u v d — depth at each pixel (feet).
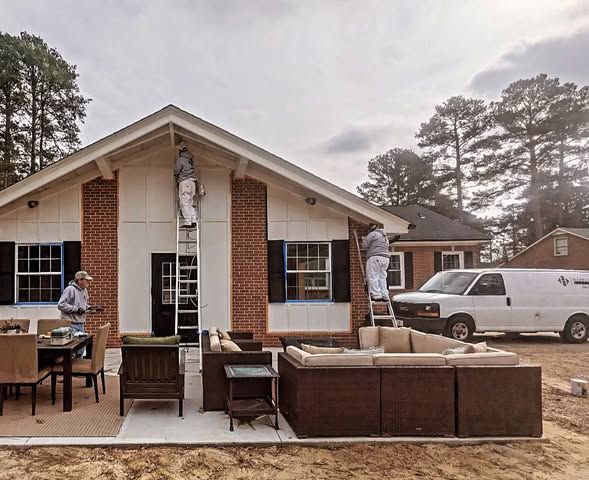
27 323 25.98
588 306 43.83
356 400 17.12
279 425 18.31
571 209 117.60
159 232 36.01
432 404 17.30
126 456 15.46
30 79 89.97
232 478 13.97
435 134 131.54
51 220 35.42
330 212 37.29
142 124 33.04
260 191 37.11
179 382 19.47
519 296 42.32
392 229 36.70
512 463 15.31
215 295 36.40
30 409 20.18
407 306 42.14
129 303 35.58
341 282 37.04
